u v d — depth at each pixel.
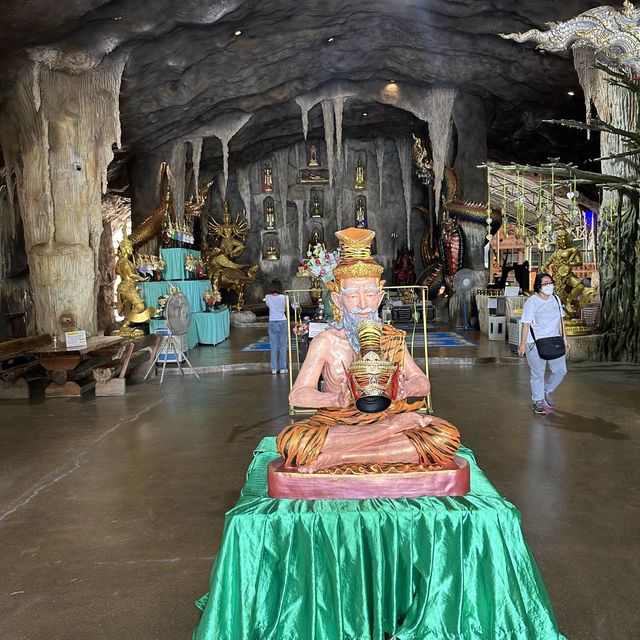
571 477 4.25
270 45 12.64
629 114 9.59
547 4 11.10
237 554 2.11
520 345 6.32
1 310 12.88
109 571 3.02
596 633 2.39
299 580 2.09
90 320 9.75
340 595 2.06
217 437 5.64
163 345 9.73
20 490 4.28
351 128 20.73
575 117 16.11
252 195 23.23
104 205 19.70
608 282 10.17
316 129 20.23
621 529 3.38
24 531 3.55
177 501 3.99
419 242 23.31
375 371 2.25
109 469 4.72
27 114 9.19
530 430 5.56
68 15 8.27
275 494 2.25
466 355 10.48
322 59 14.34
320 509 2.12
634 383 7.75
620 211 9.88
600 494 3.92
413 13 12.46
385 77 16.14
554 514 3.61
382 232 23.48
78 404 7.36
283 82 14.85
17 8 7.59
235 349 12.44
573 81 14.05
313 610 2.03
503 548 2.09
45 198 9.38
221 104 15.10
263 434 5.72
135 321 11.24
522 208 10.60
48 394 7.82
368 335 2.37
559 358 6.20
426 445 2.25
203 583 2.87
